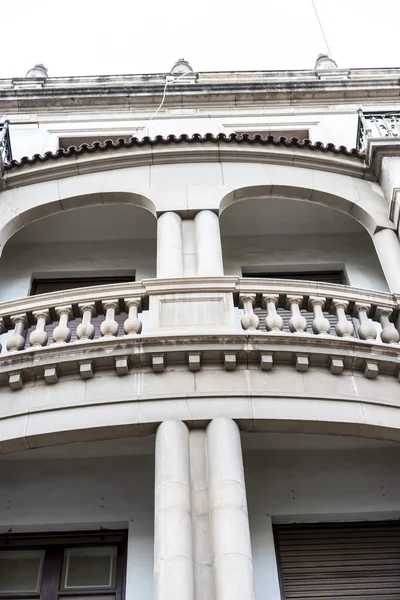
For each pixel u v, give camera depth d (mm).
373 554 9234
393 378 8844
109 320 9016
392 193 11555
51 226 12789
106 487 9555
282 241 13297
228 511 7160
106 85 16875
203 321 9055
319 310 9305
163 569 6762
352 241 13344
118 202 11898
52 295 9297
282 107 16891
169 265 10336
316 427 8227
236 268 12836
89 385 8414
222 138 12336
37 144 15812
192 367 8445
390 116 13641
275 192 12070
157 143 12344
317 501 9469
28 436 8047
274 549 9070
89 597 8758
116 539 9328
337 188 12172
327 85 17172
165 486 7402
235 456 7699
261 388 8367
